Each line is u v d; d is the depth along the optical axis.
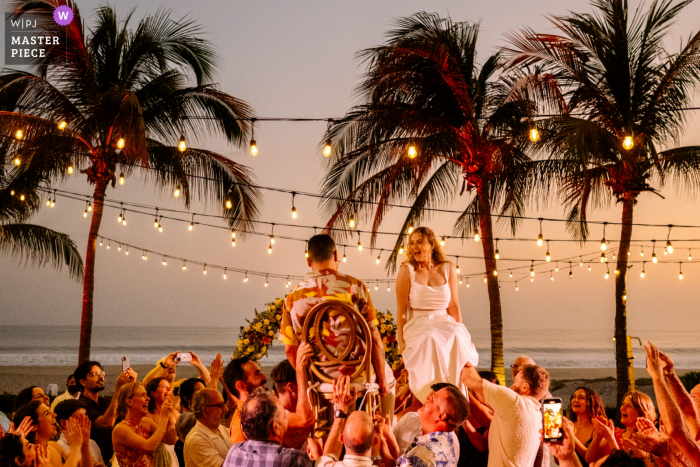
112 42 14.73
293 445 3.66
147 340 105.94
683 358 70.88
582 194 15.33
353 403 3.47
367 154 13.98
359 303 3.67
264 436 3.22
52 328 149.38
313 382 3.59
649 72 12.94
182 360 6.03
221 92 14.13
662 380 3.66
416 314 4.61
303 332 3.59
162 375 5.96
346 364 3.53
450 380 4.30
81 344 14.20
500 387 3.94
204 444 4.26
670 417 3.51
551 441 3.78
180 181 15.56
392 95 13.22
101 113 12.79
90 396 6.31
